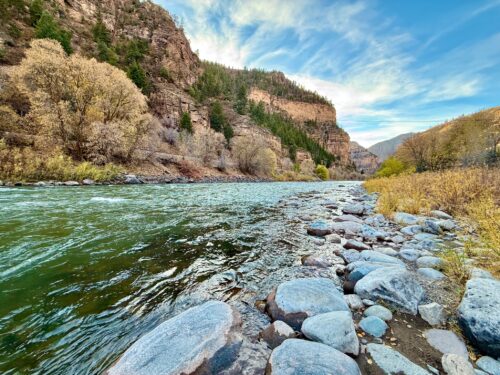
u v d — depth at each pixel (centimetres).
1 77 1984
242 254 441
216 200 1123
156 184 1928
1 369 174
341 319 213
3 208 681
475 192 705
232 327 198
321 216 818
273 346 203
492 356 182
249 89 14425
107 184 1617
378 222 695
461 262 326
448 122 2650
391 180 1656
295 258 429
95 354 193
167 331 190
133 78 4509
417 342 205
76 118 1869
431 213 714
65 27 4753
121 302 269
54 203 796
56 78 1769
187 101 5472
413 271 352
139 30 6631
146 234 521
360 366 177
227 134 6038
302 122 15750
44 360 185
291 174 5288
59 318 235
